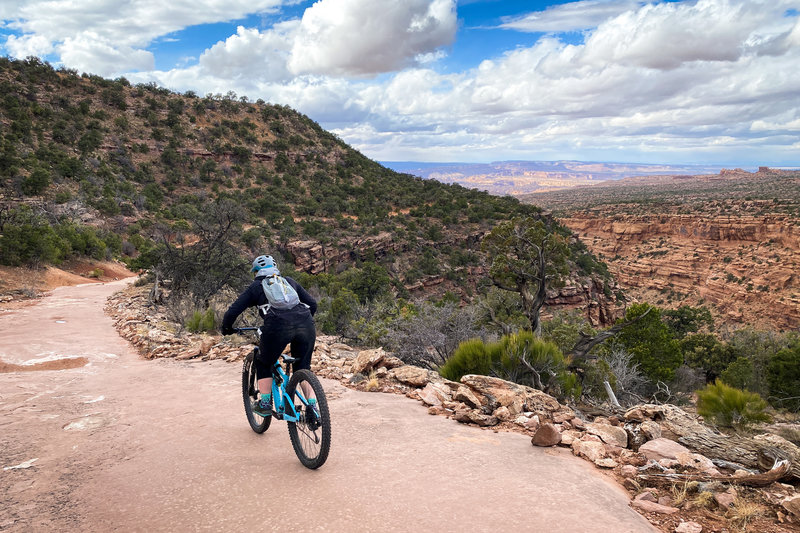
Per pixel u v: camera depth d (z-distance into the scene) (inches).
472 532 107.3
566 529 109.4
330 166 5757.9
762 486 138.5
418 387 260.4
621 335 991.6
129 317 664.4
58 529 108.0
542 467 149.4
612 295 3412.9
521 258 1175.6
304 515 114.4
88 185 3393.2
